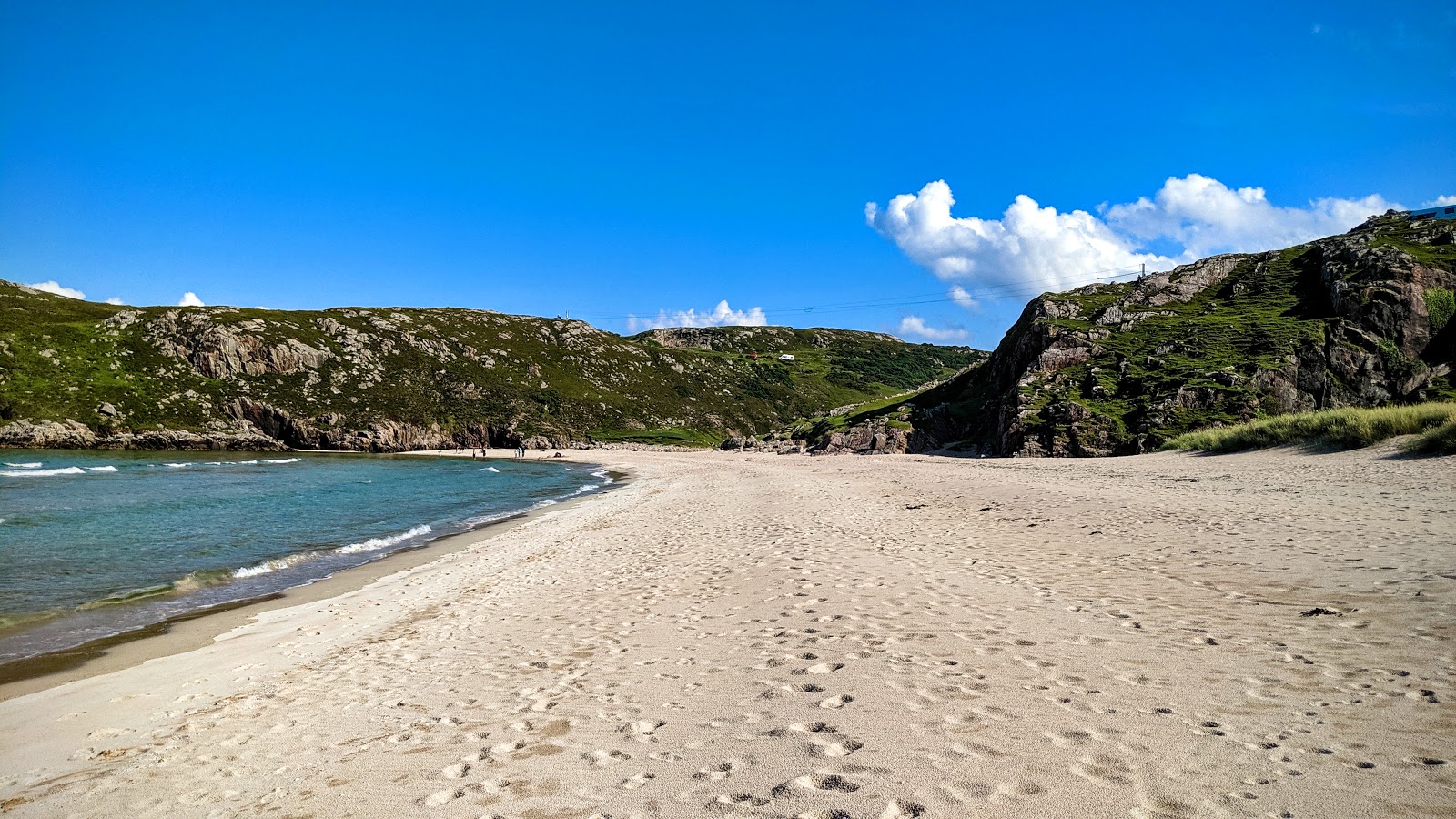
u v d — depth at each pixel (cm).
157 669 877
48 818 470
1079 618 712
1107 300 6919
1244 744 404
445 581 1391
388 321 12231
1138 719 453
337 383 9969
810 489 2773
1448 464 1789
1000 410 5806
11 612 1215
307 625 1081
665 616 921
